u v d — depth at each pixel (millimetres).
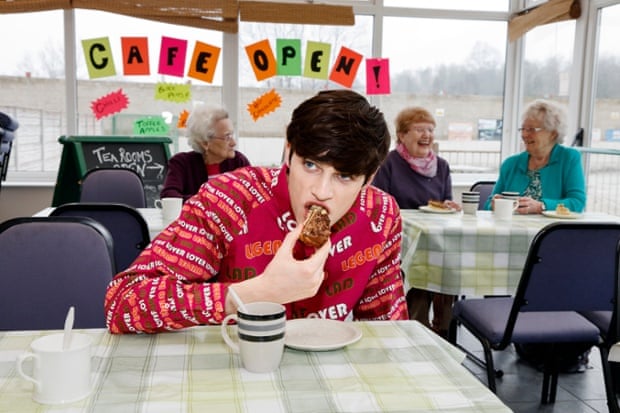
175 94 4152
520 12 4453
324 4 4215
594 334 1912
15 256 1348
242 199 1061
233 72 4250
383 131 904
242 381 803
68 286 1369
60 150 4207
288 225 1060
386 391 783
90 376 768
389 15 4379
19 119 4125
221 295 903
